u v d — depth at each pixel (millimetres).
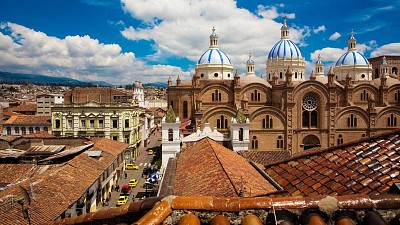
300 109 77312
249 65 92750
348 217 8602
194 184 23750
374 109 77938
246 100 74188
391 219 8773
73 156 47062
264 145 76062
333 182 13852
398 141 15055
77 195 33812
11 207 25406
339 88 85125
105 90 110375
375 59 123812
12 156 46688
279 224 8453
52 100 141000
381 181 12570
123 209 10805
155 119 185875
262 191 19000
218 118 74812
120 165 71562
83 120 87188
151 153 103000
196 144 43219
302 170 16312
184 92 84438
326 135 78250
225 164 26250
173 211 9172
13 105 162875
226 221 8625
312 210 8992
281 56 101812
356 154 15250
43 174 36250
